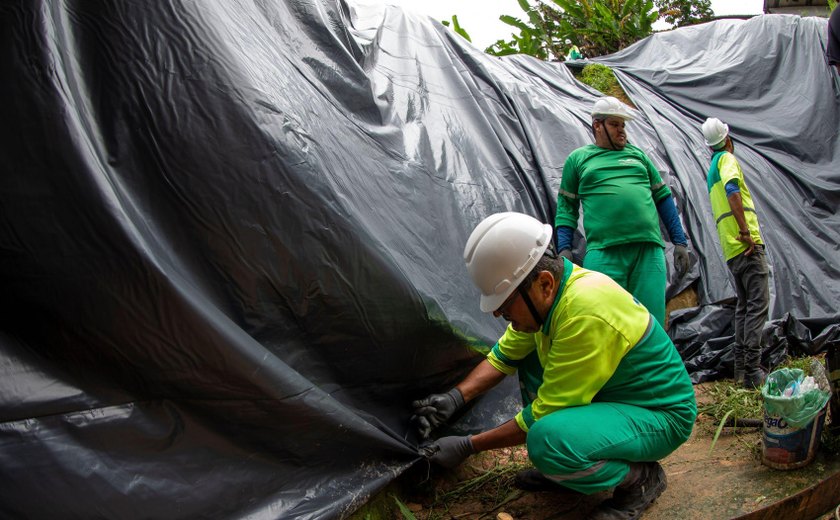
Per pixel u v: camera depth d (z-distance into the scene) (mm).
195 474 2182
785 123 6520
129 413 2104
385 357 2703
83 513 1985
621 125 3736
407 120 4023
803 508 2725
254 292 2338
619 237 3623
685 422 2535
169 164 2230
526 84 5508
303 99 2766
